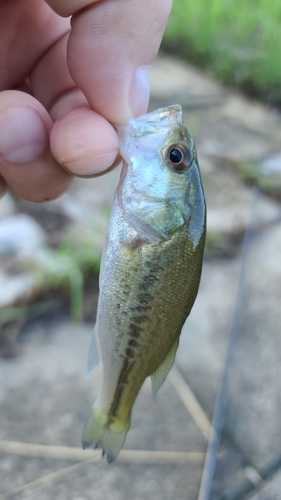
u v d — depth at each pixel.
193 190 0.10
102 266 0.10
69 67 0.10
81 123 0.10
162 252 0.10
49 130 0.11
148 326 0.10
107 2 0.10
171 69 0.51
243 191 0.31
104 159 0.10
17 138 0.11
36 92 0.13
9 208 0.26
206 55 0.52
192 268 0.10
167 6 0.10
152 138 0.10
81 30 0.10
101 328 0.10
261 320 0.21
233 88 0.48
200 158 0.35
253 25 0.50
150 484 0.16
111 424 0.11
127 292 0.10
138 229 0.10
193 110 0.42
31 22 0.12
